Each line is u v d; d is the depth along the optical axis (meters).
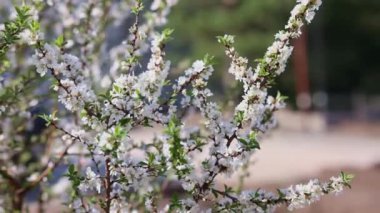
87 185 2.58
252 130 2.78
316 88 36.31
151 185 3.42
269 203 2.67
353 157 19.44
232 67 2.67
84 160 3.65
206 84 2.66
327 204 9.77
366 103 35.53
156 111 2.60
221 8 33.44
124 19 4.16
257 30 33.44
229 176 2.65
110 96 2.53
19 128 3.79
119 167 2.53
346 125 29.75
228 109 3.88
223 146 2.63
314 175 12.80
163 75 2.57
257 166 16.97
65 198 3.70
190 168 2.55
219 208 2.65
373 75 37.94
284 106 2.99
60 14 4.04
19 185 3.68
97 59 3.95
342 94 38.88
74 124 3.53
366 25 36.53
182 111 2.96
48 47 2.53
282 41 2.62
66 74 2.55
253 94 2.61
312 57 36.66
